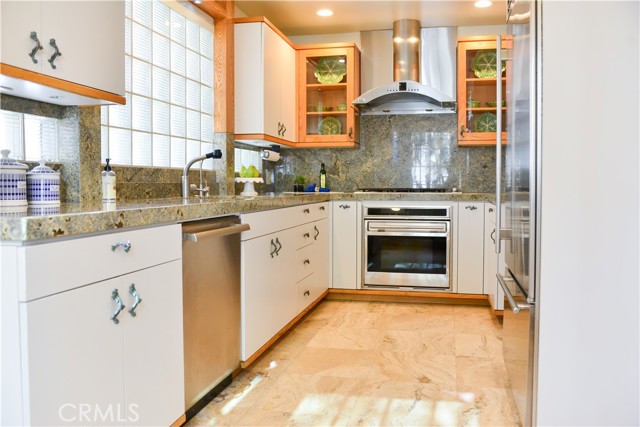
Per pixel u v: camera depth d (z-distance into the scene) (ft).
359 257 14.34
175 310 6.49
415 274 14.03
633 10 5.80
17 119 7.00
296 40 16.51
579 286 5.96
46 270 4.46
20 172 6.30
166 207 6.24
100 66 6.92
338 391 8.19
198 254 7.20
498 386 8.36
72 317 4.76
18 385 4.32
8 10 5.51
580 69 5.87
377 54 15.85
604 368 5.96
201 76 11.88
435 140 15.90
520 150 6.83
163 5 10.36
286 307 10.78
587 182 5.90
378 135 16.20
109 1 7.09
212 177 12.23
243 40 12.75
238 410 7.52
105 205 6.97
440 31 15.43
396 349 10.23
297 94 15.29
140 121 9.73
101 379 5.14
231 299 8.25
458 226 13.75
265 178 16.02
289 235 10.94
